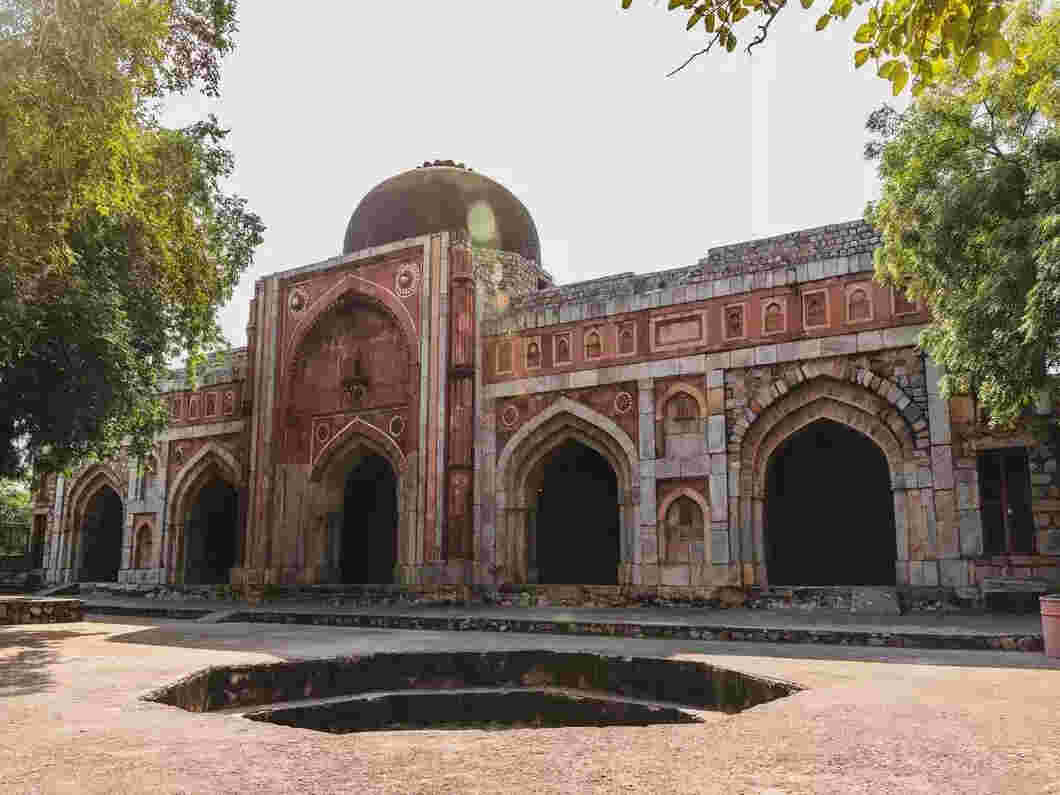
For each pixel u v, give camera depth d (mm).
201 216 10156
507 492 12133
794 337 10336
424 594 11867
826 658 5723
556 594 11266
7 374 8703
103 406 9180
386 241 14352
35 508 18422
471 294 12703
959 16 2178
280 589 13281
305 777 2475
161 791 2320
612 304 11766
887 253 7820
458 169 15391
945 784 2398
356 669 5988
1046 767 2600
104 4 5445
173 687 4488
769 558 10773
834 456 14328
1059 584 8469
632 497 11227
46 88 5281
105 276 8859
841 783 2404
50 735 3127
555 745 2924
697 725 3289
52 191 5867
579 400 11828
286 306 14500
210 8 7270
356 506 16375
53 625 9273
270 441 13977
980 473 9188
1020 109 6438
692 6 2340
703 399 10898
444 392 12484
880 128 7492
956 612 8727
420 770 2561
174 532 15805
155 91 6848
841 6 2275
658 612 9789
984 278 6340
